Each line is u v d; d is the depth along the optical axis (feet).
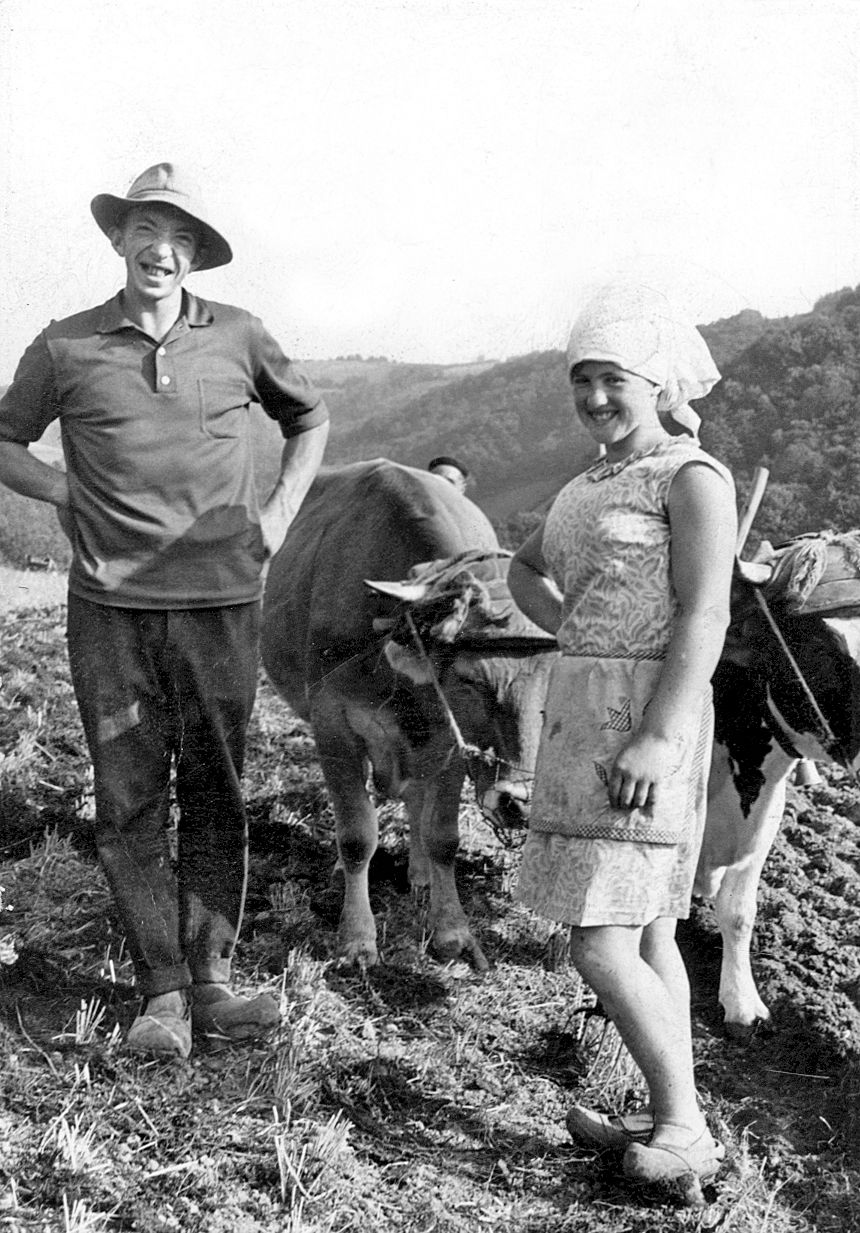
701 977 12.14
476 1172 8.93
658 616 8.46
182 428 9.45
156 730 9.76
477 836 14.39
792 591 10.68
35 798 13.55
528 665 11.00
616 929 8.52
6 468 9.62
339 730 12.19
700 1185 8.80
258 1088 9.36
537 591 10.08
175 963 9.78
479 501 13.28
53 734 15.16
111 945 10.87
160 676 9.71
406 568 11.88
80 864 12.05
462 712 11.12
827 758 11.31
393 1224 8.23
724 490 8.47
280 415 10.37
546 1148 9.25
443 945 12.01
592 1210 8.63
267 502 10.18
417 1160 8.96
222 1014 9.82
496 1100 9.80
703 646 8.27
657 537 8.49
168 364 9.44
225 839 10.06
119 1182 8.23
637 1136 8.88
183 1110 9.03
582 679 8.58
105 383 9.36
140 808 9.75
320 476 13.52
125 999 10.20
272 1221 8.09
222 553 9.64
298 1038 9.93
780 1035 11.05
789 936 12.50
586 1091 10.11
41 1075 9.21
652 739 8.25
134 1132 8.76
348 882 12.30
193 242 9.58
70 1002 10.11
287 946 11.69
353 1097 9.56
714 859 11.50
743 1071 10.74
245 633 9.87
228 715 9.84
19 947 10.59
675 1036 8.64
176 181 9.45
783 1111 10.16
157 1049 9.48
